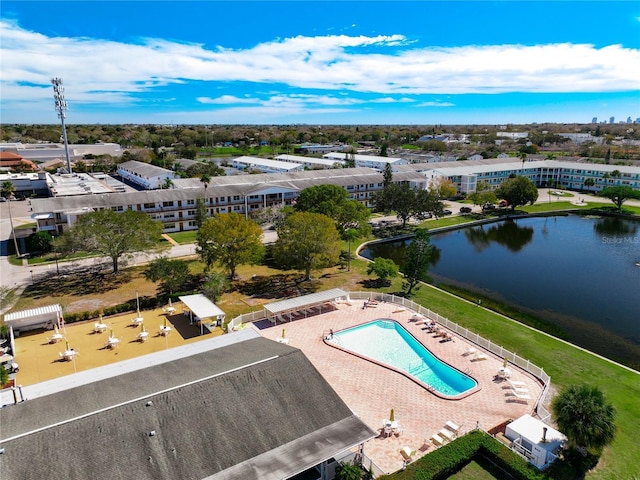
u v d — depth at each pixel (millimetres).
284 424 30578
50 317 54062
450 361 47594
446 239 108750
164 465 26391
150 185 144375
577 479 31062
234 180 134000
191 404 30641
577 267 86438
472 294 71375
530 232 115938
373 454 33250
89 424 27812
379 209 116750
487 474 31547
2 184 137875
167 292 66312
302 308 61156
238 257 68625
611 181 162875
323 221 70125
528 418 36062
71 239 68188
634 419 38719
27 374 43375
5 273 74938
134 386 33000
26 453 25312
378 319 57969
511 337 54156
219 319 56469
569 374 46062
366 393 41344
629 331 59000
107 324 55469
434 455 31547
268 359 36000
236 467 27000
